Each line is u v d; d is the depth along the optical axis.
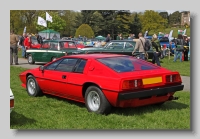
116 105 5.73
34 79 7.74
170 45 22.88
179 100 7.23
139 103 5.89
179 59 19.83
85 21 62.47
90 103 6.15
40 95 7.79
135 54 15.19
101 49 15.60
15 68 14.38
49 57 15.94
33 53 16.86
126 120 5.58
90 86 6.07
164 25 50.53
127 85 5.54
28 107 6.58
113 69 5.94
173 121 5.54
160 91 5.98
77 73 6.49
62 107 6.61
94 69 6.18
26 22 49.03
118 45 15.63
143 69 6.27
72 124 5.40
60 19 53.19
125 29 52.50
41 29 48.91
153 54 14.05
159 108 6.53
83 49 15.43
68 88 6.66
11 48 16.48
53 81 7.07
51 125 5.36
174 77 6.30
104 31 53.53
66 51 15.27
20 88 9.00
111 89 5.60
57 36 38.88
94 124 5.39
